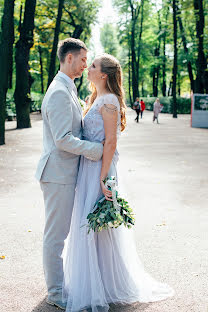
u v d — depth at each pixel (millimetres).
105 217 2826
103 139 3027
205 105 23562
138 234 4711
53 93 2838
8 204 6156
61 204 2967
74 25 34219
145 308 3012
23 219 5332
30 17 19734
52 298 3070
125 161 10320
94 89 3314
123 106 3086
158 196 6582
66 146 2832
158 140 15680
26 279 3527
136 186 7332
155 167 9391
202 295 3209
